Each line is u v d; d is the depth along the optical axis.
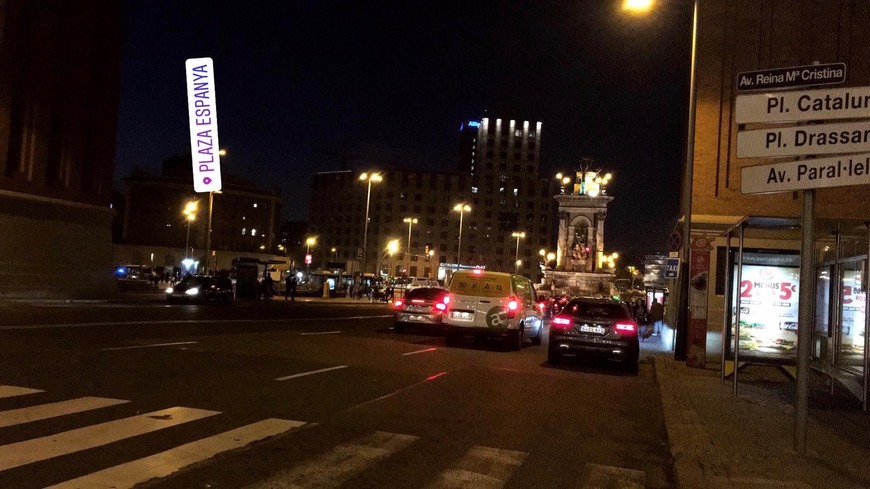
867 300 10.69
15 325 17.88
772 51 19.84
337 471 6.75
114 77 38.03
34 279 32.19
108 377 11.02
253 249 116.25
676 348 19.22
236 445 7.45
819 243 13.33
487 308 20.14
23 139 31.86
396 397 11.05
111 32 37.78
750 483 6.57
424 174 135.50
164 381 11.02
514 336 20.36
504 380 13.98
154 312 27.20
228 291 40.31
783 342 14.33
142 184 110.81
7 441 7.09
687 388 13.41
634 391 13.83
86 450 6.92
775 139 7.38
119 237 119.75
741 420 10.01
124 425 8.02
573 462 7.73
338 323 28.00
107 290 37.06
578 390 13.37
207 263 46.81
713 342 19.14
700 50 20.45
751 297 14.52
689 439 8.58
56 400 9.14
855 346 11.76
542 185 142.62
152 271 81.50
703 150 20.22
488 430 9.09
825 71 7.34
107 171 37.56
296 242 151.25
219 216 112.25
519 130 142.62
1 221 30.58
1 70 30.16
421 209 134.62
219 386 10.91
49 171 33.78
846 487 6.52
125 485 5.93
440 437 8.48
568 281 81.44
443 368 15.16
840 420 10.24
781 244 19.02
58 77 33.97
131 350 14.39
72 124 34.84
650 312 37.25
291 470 6.68
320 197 143.25
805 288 7.48
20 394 9.40
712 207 19.95
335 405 10.02
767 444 8.36
